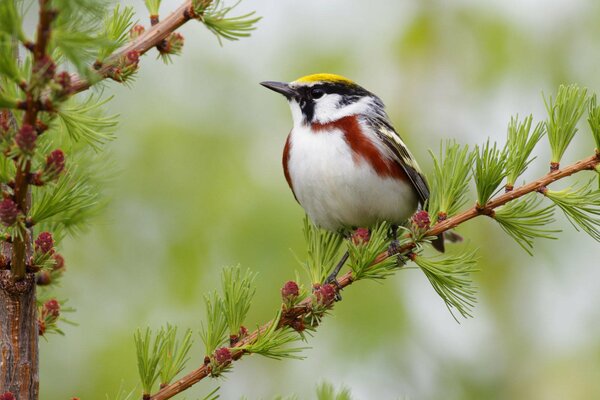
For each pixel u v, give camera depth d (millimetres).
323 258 6754
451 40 13414
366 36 13406
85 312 11688
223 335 5629
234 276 5762
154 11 5688
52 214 5168
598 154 6074
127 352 11320
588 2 13109
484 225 12742
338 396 5977
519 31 13180
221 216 11867
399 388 11828
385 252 6723
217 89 12680
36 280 5824
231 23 5562
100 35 4590
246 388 11766
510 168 6145
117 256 11836
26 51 4832
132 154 12078
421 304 12500
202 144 12281
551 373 12484
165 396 5406
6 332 5199
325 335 11773
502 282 12719
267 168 12289
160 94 12492
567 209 6160
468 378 12234
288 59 12992
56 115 4738
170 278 11797
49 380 11406
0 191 4879
